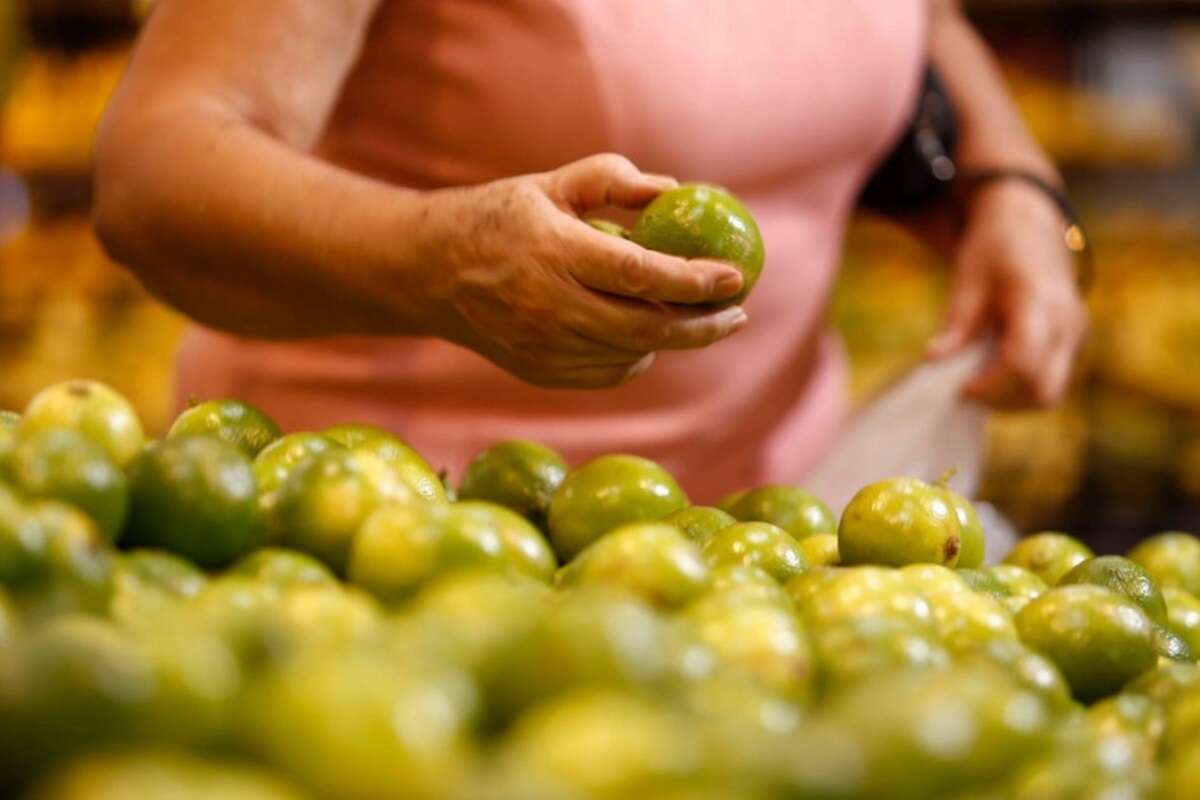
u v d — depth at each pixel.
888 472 2.11
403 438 2.07
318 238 1.46
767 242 2.17
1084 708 1.02
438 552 0.97
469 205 1.38
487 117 1.91
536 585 0.99
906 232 2.61
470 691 0.71
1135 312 4.28
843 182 2.30
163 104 1.58
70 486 0.96
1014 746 0.70
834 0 2.13
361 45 1.84
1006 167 2.44
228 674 0.70
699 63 1.94
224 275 1.57
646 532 0.99
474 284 1.38
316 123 1.69
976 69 2.59
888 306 4.21
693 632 0.85
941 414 2.21
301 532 1.06
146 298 4.22
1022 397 2.30
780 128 2.08
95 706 0.65
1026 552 1.41
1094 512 4.05
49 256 4.31
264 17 1.62
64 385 1.18
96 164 1.65
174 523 1.01
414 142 1.96
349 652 0.69
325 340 2.08
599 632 0.72
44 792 0.59
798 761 0.65
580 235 1.31
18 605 0.81
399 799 0.61
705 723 0.70
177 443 1.05
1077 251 2.43
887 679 0.72
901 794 0.66
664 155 1.95
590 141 1.91
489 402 2.08
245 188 1.49
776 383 2.29
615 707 0.67
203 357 2.21
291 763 0.63
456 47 1.89
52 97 4.31
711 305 1.36
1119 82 5.13
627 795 0.62
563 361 1.42
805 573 1.11
